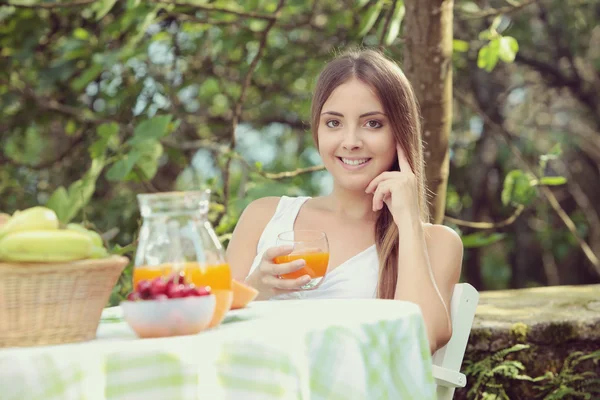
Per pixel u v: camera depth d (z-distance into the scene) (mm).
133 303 1657
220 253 1827
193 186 6320
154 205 1805
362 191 2850
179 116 5805
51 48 5969
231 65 6223
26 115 5922
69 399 1452
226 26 5426
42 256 1591
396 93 2770
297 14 6637
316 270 2330
